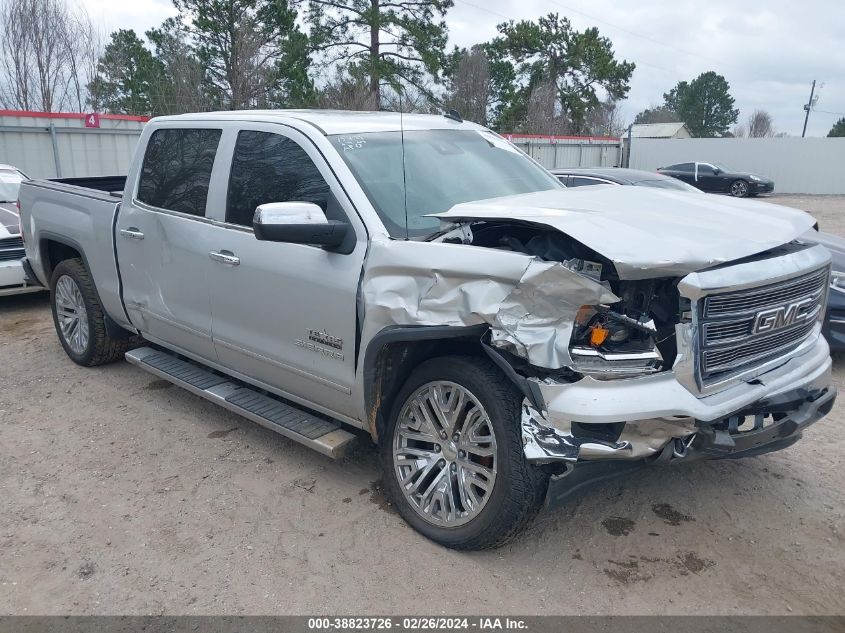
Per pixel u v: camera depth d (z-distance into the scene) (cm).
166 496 396
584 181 994
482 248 313
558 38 4131
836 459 437
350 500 390
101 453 448
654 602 308
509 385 314
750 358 321
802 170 3266
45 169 1587
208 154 451
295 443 462
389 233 352
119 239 513
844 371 608
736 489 402
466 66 2986
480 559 337
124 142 1709
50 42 2370
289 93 2795
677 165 2983
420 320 323
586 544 350
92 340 578
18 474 422
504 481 309
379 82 2620
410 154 411
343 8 2781
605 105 4519
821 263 344
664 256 282
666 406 288
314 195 382
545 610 303
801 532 360
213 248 431
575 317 288
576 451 289
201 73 2734
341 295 358
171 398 538
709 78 8106
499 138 498
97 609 306
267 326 405
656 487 404
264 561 337
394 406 359
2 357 636
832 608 304
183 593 316
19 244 757
